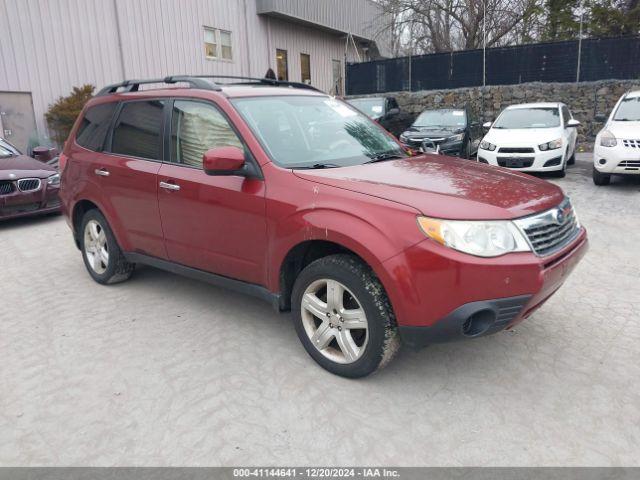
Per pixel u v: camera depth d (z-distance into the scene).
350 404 3.12
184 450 2.75
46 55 14.21
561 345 3.77
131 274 5.28
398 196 3.07
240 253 3.79
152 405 3.15
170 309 4.58
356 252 3.07
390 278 2.93
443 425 2.91
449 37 26.66
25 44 13.75
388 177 3.41
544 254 3.04
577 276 5.16
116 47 15.95
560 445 2.73
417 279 2.88
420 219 2.90
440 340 2.96
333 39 26.72
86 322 4.34
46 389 3.35
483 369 3.47
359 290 3.12
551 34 22.81
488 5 23.39
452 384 3.30
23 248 6.84
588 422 2.91
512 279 2.86
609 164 9.12
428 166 3.79
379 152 4.16
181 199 4.07
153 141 4.42
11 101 13.67
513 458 2.65
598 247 6.09
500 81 17.66
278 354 3.74
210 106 4.00
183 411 3.09
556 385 3.27
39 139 13.88
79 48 14.97
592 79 16.33
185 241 4.18
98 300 4.82
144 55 16.83
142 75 16.80
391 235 2.95
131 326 4.25
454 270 2.81
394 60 19.33
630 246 6.09
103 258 5.15
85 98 14.15
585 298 4.61
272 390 3.28
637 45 15.54
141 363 3.65
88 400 3.22
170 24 17.61
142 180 4.39
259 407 3.11
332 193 3.25
